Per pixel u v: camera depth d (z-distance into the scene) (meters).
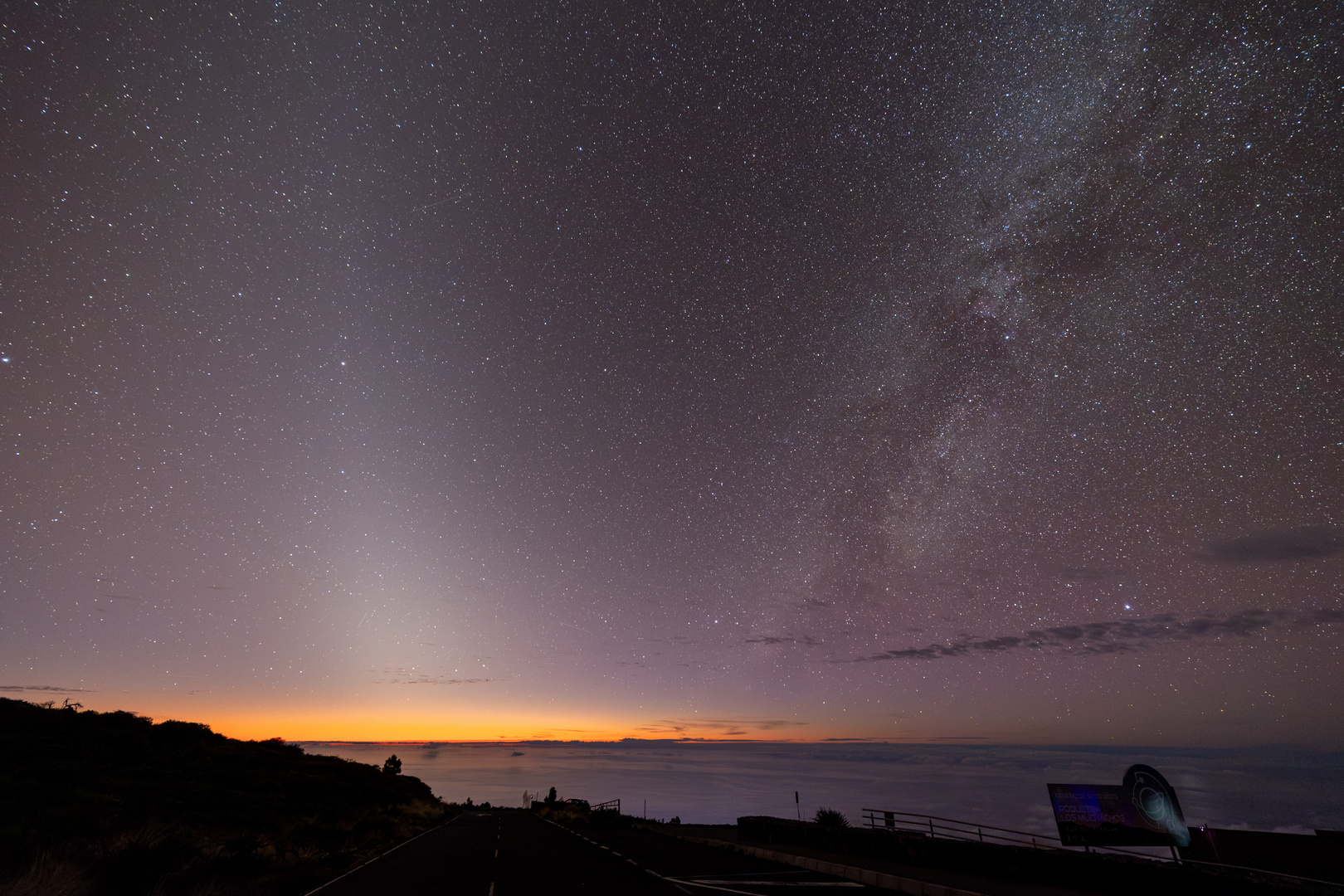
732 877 12.95
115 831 13.76
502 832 26.70
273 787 29.94
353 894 10.85
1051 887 10.29
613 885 11.85
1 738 27.66
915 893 10.84
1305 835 10.25
